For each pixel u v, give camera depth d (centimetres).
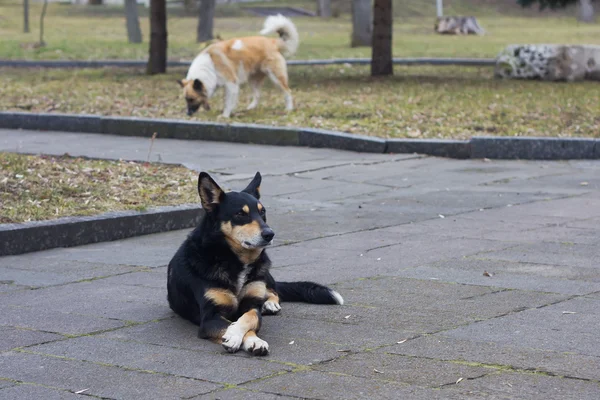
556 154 1673
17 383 574
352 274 865
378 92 2380
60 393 554
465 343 634
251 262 676
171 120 1948
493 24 6519
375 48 2838
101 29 5638
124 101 2316
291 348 634
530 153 1677
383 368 584
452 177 1473
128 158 1612
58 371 596
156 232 1123
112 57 3925
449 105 2119
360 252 964
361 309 738
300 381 562
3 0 7456
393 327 681
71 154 1658
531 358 596
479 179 1452
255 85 2167
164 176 1377
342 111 2061
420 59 3556
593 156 1669
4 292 823
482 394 531
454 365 586
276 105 2208
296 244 1014
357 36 4472
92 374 588
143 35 5431
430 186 1388
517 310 721
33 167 1380
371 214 1180
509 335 651
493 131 1838
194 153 1725
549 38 5162
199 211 1162
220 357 618
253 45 2086
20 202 1138
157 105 2248
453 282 821
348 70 3178
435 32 5722
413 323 690
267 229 652
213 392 548
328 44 4659
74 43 4631
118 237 1085
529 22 6812
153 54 2998
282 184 1413
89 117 2027
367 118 1986
